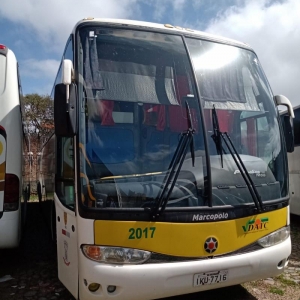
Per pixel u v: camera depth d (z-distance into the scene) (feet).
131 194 10.89
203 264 11.06
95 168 11.05
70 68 11.12
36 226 26.99
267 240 12.42
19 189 15.23
